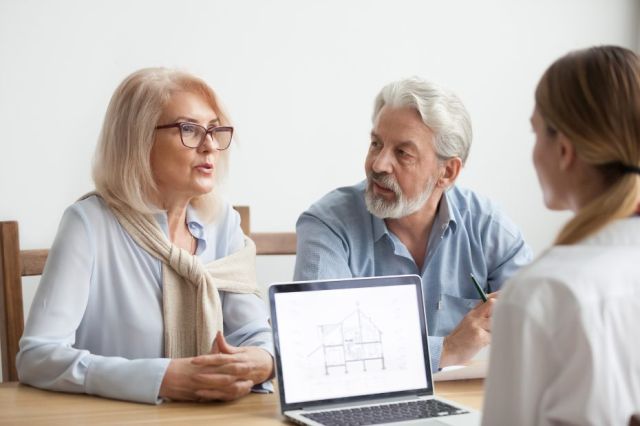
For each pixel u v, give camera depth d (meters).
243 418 1.43
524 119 3.24
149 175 1.72
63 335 1.65
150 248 1.76
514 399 1.00
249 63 2.90
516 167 3.24
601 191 1.07
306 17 2.95
